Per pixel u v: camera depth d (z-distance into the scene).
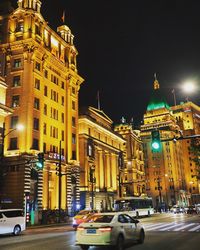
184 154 171.75
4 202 50.44
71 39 77.69
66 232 28.72
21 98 57.41
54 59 67.25
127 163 113.69
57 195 61.47
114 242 15.50
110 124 100.88
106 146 90.38
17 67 59.69
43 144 60.72
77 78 75.88
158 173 145.25
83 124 79.06
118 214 17.17
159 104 160.62
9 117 56.97
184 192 153.38
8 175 54.00
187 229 28.02
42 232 30.31
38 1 65.94
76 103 74.75
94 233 15.64
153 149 21.64
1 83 52.03
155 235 22.86
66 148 68.06
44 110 62.75
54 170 61.19
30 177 54.41
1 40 62.16
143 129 155.12
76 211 66.12
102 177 85.69
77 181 68.94
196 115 191.75
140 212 59.50
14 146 55.44
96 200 78.88
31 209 52.66
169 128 150.62
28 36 60.59
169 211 106.19
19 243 19.92
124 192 98.38
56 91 68.06
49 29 67.56
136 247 16.59
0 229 26.05
